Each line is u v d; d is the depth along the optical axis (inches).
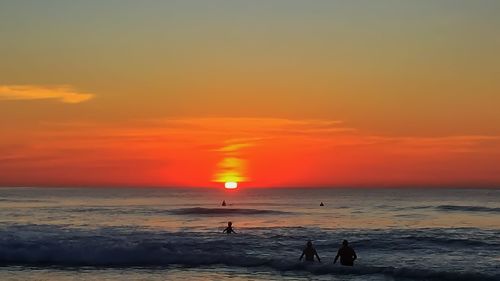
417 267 1035.3
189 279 905.5
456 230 1879.9
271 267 1023.0
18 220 2422.5
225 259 1067.9
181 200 5428.2
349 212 3319.4
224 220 2541.8
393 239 1504.7
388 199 5890.8
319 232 1756.9
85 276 934.4
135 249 1101.7
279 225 2234.3
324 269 982.4
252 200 5531.5
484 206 4020.7
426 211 3430.1
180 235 1546.5
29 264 1066.1
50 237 1330.0
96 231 1670.8
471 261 1155.3
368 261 1148.5
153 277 924.0
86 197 6343.5
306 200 5541.3
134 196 6875.0
